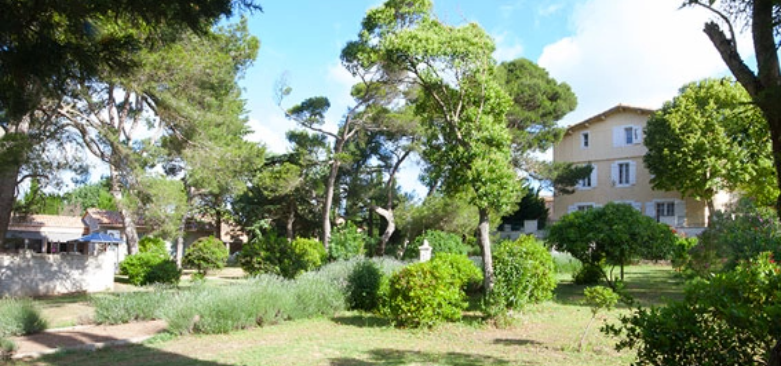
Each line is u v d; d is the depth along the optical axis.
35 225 37.56
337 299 12.81
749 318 3.86
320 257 23.64
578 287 17.56
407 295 10.56
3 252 17.20
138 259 21.44
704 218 32.19
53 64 4.89
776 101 3.33
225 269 31.36
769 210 12.45
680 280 15.77
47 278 18.09
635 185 35.03
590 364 7.22
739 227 11.69
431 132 12.83
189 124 18.67
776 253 10.68
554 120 34.91
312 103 29.34
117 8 5.17
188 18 5.35
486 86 12.41
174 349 8.83
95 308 11.77
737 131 4.72
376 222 42.44
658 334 4.16
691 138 27.02
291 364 7.57
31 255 17.83
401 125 30.06
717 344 3.96
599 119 36.94
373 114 29.48
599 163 36.84
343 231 27.33
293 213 39.12
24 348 8.80
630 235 14.74
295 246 23.11
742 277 4.37
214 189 22.30
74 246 39.88
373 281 13.16
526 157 33.38
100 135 18.25
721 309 4.02
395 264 16.62
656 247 14.77
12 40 4.68
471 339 9.46
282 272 19.34
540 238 32.78
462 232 29.58
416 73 12.31
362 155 37.59
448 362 7.53
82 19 5.08
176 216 21.05
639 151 34.97
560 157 38.94
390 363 7.50
